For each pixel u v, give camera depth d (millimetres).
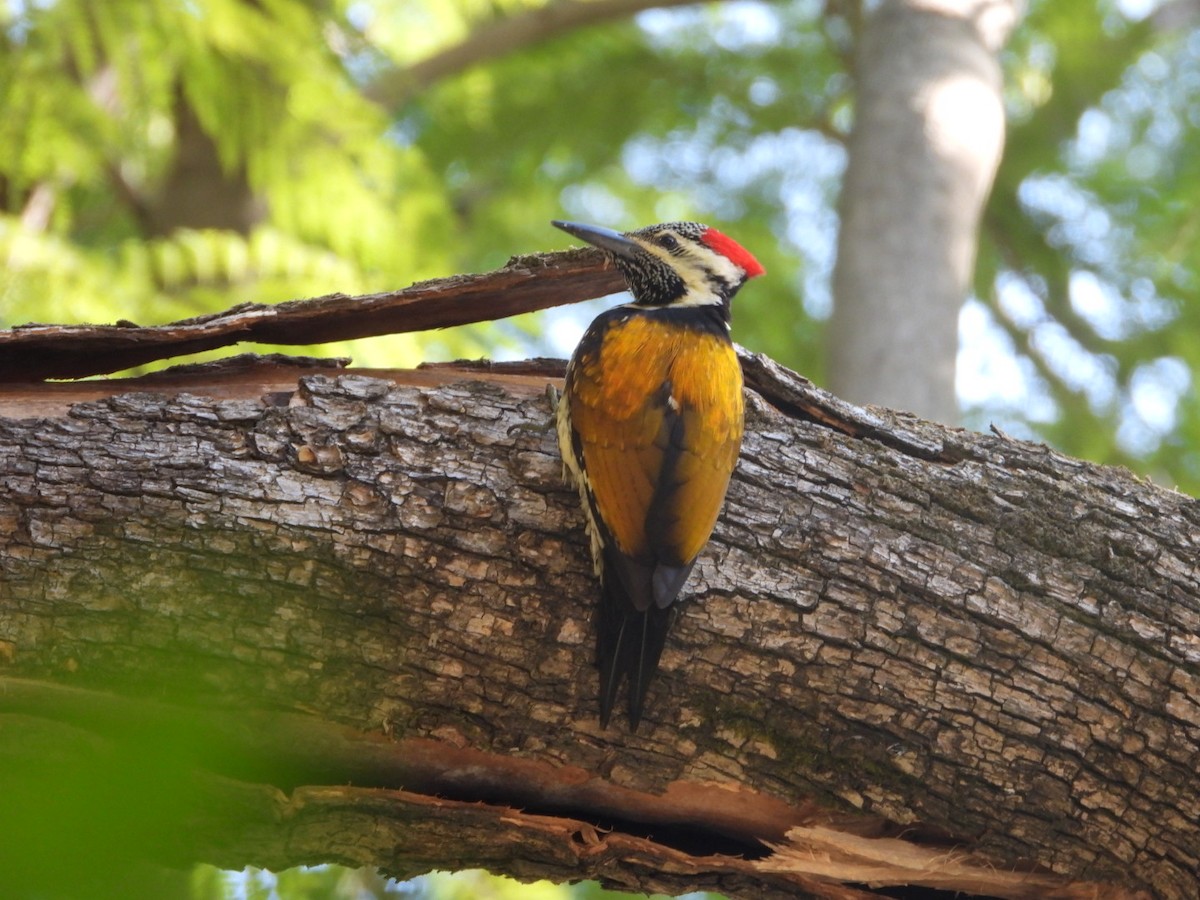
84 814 4668
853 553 7977
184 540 7402
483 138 29000
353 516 7574
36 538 7277
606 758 7887
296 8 18812
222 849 7609
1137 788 7980
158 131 22672
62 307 15711
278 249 17719
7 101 16141
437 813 7844
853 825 8141
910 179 18141
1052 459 8633
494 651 7676
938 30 19297
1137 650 8008
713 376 8062
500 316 9023
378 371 8633
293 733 7676
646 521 7641
